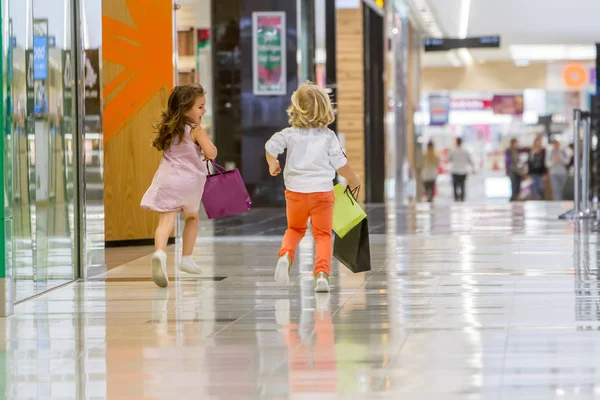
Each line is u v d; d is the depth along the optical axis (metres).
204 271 19.16
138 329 12.70
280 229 29.67
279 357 10.67
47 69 16.73
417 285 16.34
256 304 14.66
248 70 39.81
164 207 16.97
